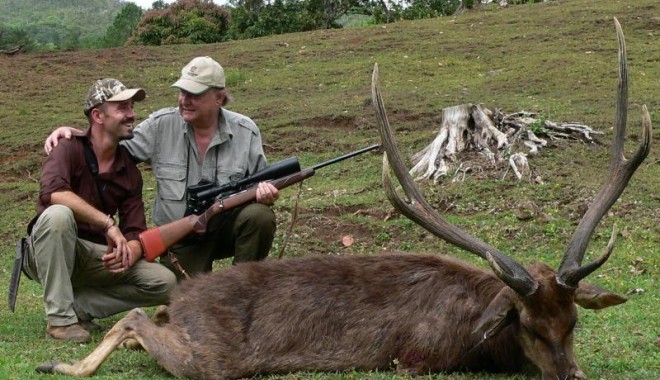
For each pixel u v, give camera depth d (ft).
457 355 17.84
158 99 64.80
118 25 141.08
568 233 32.60
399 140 46.78
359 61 72.02
